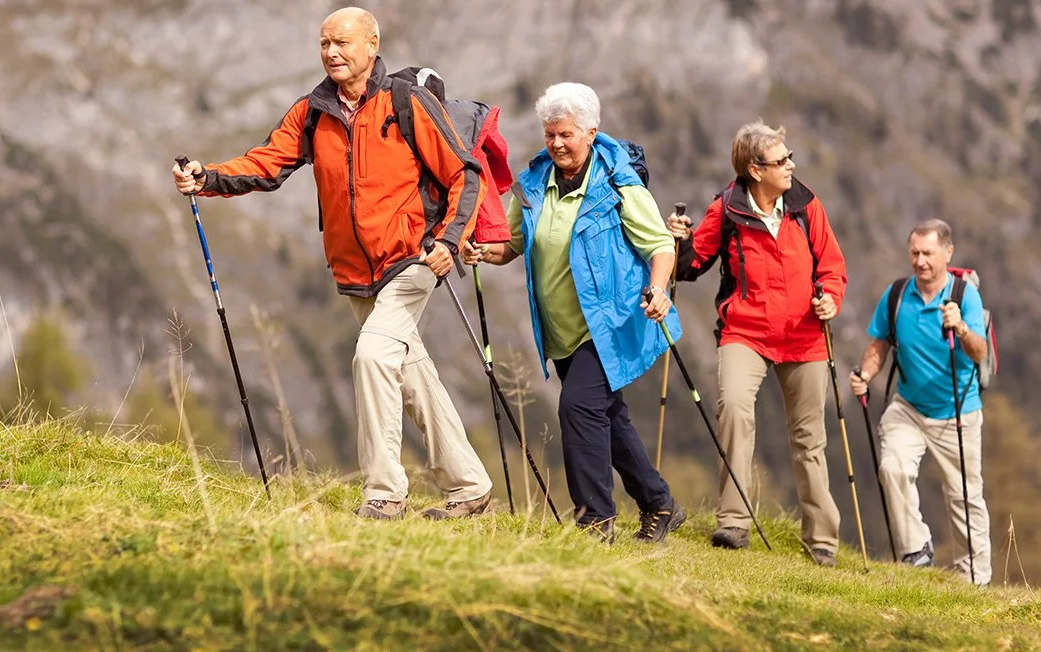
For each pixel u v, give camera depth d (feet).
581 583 34.65
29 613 29.43
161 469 56.34
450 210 48.80
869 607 47.50
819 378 65.77
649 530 61.00
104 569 32.71
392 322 49.67
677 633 33.78
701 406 64.18
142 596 30.58
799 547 69.77
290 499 47.62
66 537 36.47
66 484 47.70
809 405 65.98
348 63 49.03
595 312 55.01
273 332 51.01
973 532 77.56
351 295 51.31
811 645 35.86
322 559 33.83
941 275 76.33
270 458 62.28
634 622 33.60
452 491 53.26
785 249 64.18
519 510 58.70
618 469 60.64
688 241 65.00
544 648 30.83
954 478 77.46
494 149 51.98
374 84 49.52
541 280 56.39
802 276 64.34
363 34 49.26
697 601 36.68
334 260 51.47
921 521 77.20
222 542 35.24
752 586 50.03
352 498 57.98
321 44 49.24
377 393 49.11
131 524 37.83
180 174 49.73
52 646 27.58
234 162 50.72
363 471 49.49
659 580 37.93
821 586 54.85
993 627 46.11
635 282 55.62
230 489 52.44
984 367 76.23
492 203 51.70
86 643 27.89
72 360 422.00
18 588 31.55
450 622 31.04
